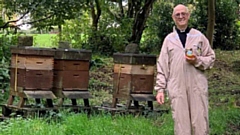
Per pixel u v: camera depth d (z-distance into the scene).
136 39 15.32
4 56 9.48
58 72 6.56
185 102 4.64
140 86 6.84
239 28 18.86
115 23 15.13
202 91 4.64
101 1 15.11
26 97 6.17
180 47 4.69
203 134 4.65
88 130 5.35
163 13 17.42
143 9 15.13
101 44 15.23
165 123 6.11
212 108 7.48
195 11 17.88
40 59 6.28
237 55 16.20
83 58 6.65
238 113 6.75
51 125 5.46
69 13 9.22
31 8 8.89
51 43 15.88
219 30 18.17
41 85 6.31
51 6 8.88
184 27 4.78
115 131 5.41
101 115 6.32
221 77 11.89
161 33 17.38
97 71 12.01
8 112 6.48
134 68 6.76
